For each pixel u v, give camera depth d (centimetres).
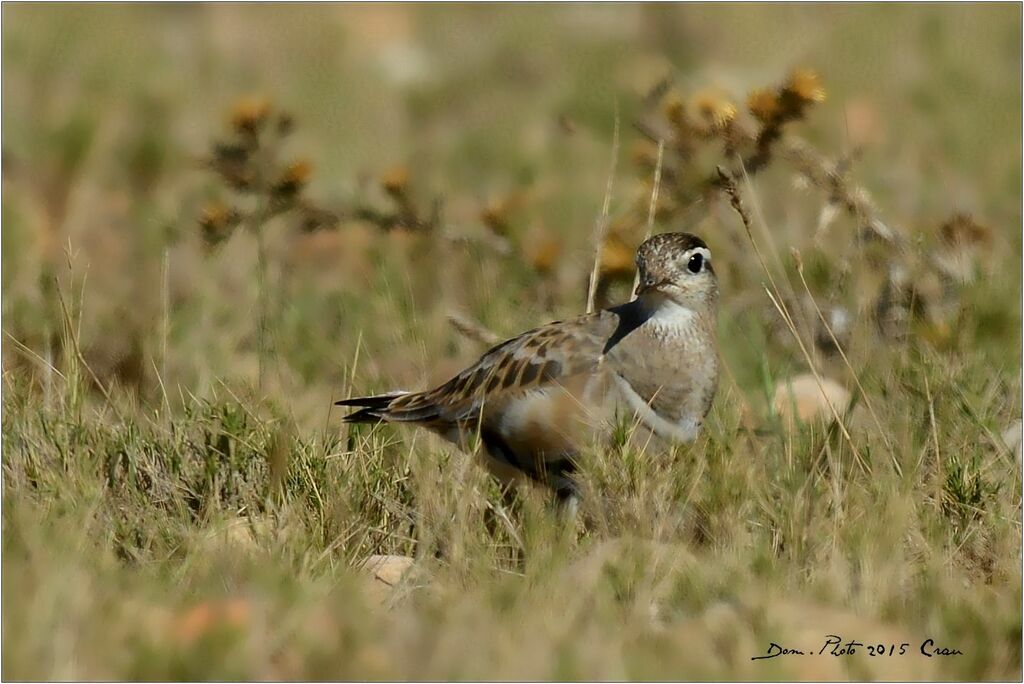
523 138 2041
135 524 964
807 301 1341
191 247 1588
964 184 1731
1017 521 1013
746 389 1223
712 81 2147
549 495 1054
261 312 1398
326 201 1689
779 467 1011
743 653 812
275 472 1015
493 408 1051
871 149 1862
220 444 1051
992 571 961
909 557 955
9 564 866
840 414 1112
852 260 1360
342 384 1291
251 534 962
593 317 1065
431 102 2220
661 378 1042
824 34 2327
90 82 2214
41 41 2306
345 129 2155
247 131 1420
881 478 1016
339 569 924
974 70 2139
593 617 846
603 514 981
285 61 2423
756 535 949
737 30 2388
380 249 1526
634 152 1405
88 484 976
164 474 1035
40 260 1546
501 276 1425
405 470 1065
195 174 1886
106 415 1138
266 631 830
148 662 782
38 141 1959
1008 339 1272
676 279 1049
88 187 1858
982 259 1379
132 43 2380
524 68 2342
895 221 1451
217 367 1291
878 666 811
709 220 1416
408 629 848
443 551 973
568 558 941
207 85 2302
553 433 1038
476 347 1341
